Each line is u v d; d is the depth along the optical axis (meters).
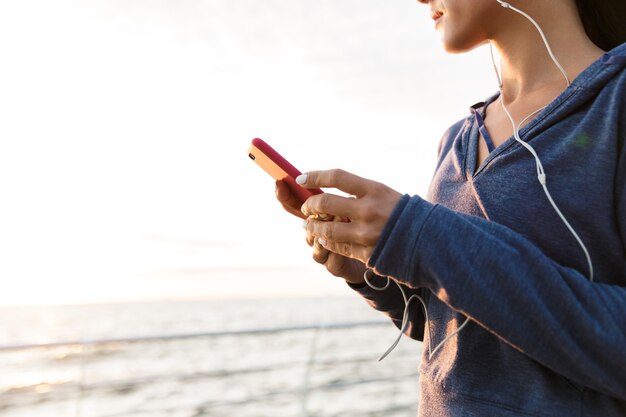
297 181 0.61
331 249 0.64
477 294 0.50
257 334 3.15
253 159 0.82
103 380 2.85
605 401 0.57
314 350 3.45
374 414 9.91
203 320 73.00
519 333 0.50
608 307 0.51
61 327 69.12
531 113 0.70
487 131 0.77
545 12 0.70
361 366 15.15
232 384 15.47
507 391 0.61
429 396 0.73
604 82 0.61
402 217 0.53
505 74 0.79
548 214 0.61
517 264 0.51
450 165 0.82
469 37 0.75
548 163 0.62
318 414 11.23
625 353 0.49
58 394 12.59
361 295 0.90
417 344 13.19
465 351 0.66
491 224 0.56
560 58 0.71
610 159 0.58
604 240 0.59
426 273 0.53
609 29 0.76
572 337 0.49
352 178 0.58
